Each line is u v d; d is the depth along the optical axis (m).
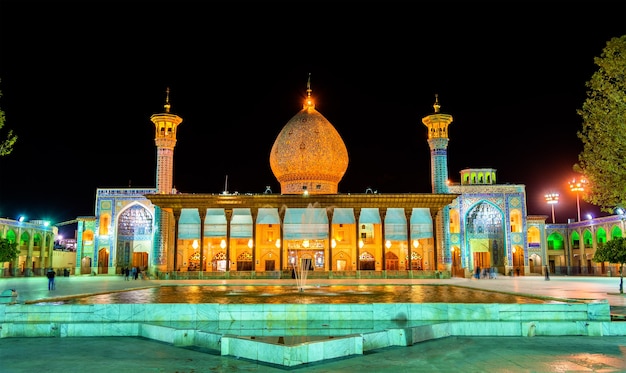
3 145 16.98
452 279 33.44
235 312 11.91
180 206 35.19
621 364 7.81
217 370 7.48
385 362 7.97
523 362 7.95
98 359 8.27
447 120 39.81
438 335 10.17
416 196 35.06
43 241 51.88
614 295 19.17
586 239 49.78
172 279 33.72
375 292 19.14
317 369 7.52
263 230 39.44
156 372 7.36
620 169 17.00
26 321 11.83
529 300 15.02
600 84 17.14
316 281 29.42
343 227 39.47
